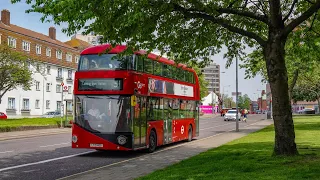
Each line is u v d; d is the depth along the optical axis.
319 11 13.15
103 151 17.78
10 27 63.84
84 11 9.93
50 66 70.69
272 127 33.41
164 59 19.00
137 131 15.71
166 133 19.08
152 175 9.59
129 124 15.27
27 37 64.50
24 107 63.34
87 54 15.89
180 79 21.52
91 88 15.62
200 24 13.21
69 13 9.77
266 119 69.25
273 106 11.02
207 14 11.63
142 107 16.27
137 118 15.74
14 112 60.66
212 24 13.59
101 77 15.56
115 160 14.69
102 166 13.04
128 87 15.36
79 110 15.71
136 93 15.66
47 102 69.56
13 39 60.97
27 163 13.63
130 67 15.54
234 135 26.73
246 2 13.88
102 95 15.53
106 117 15.40
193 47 13.98
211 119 72.06
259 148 14.94
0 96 42.88
